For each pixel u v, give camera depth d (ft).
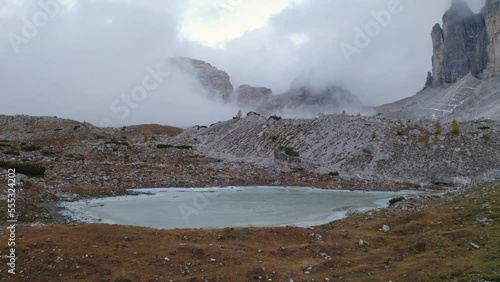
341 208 168.66
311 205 178.40
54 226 93.81
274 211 159.12
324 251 81.15
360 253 81.61
